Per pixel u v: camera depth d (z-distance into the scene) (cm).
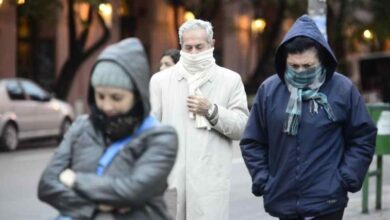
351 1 6244
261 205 2120
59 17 5519
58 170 708
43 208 2144
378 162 1978
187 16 6178
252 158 1038
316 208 981
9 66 5700
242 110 1191
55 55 6075
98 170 703
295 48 978
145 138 698
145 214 702
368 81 7400
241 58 7625
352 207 2034
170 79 1191
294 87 994
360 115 998
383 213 1934
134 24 6981
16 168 3125
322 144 989
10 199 2300
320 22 1950
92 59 6362
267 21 7019
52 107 4225
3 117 3853
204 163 1158
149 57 7038
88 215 691
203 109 1148
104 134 713
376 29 6322
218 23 7381
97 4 4672
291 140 994
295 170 991
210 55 1178
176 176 1156
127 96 698
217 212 1164
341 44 6438
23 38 5984
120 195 676
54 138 4384
